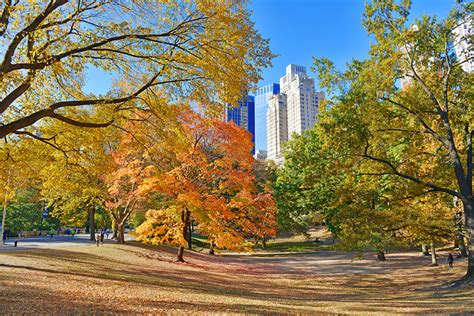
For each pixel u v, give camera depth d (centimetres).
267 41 1101
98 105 1173
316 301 1442
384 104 1822
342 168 1859
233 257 4156
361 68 1716
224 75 1043
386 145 1847
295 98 15500
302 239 6631
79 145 1406
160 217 2636
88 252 2473
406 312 1034
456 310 1020
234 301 1220
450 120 1916
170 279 1794
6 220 4962
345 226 1902
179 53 1043
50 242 3791
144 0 1040
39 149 1451
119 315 805
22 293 937
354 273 2662
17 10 1014
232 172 2320
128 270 1916
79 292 1070
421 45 1733
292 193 3756
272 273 2722
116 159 2253
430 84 1900
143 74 1188
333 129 1700
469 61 1750
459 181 1723
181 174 2266
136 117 1377
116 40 1070
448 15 1723
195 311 938
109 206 2844
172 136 1241
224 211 2258
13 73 1228
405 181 1930
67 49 1095
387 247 1847
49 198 3150
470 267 1656
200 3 1008
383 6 1745
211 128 2208
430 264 2783
